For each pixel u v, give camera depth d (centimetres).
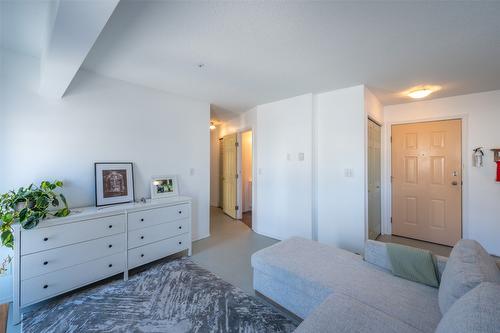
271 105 379
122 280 237
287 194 356
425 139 354
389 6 145
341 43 191
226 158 540
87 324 173
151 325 172
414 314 125
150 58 219
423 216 357
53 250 193
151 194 298
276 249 212
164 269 261
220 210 581
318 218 335
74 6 110
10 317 182
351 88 300
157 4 143
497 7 144
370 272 171
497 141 304
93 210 228
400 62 225
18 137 208
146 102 299
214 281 235
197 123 360
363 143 292
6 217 178
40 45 198
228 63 229
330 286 152
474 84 284
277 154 370
